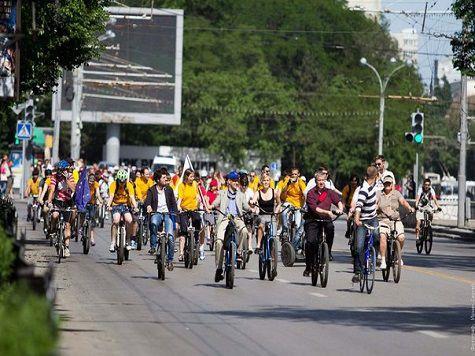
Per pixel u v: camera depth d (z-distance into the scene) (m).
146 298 47.88
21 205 150.50
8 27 53.78
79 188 69.31
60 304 44.56
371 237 52.66
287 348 33.34
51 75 79.19
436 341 35.72
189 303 46.22
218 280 55.09
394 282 58.44
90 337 34.72
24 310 18.73
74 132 156.00
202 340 34.72
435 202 89.31
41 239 89.50
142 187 85.38
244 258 65.69
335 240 103.75
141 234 81.38
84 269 62.59
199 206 67.94
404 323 40.53
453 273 66.75
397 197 58.69
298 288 54.25
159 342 34.00
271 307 45.34
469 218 150.75
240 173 59.25
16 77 53.88
